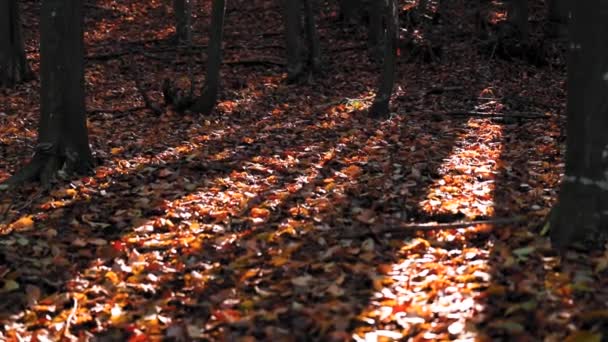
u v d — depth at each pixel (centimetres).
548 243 632
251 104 1594
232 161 1066
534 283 552
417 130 1285
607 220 612
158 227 775
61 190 907
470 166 991
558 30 2250
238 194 880
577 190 618
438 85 1798
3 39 1811
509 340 476
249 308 559
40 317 566
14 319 555
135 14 2725
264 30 2456
